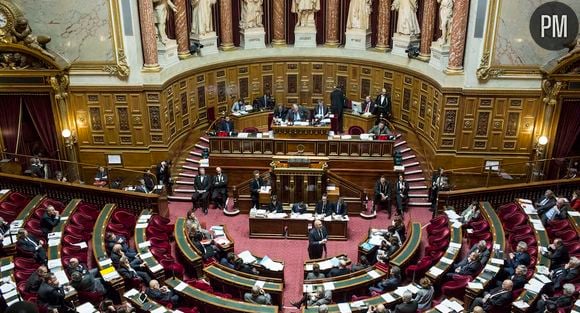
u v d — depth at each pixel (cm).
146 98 2219
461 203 2025
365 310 1400
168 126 2319
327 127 2175
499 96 2134
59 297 1355
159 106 2230
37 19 2088
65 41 2123
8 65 2092
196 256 1667
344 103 2547
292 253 1894
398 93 2489
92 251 1692
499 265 1548
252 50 2634
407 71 2394
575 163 2141
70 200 2072
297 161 2080
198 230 1791
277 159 2159
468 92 2130
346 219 1925
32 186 2073
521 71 2094
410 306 1324
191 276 1706
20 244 1609
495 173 2202
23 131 2286
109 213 1895
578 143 2286
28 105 2186
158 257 1664
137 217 1984
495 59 2083
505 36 2048
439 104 2202
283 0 2609
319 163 2100
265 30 2678
